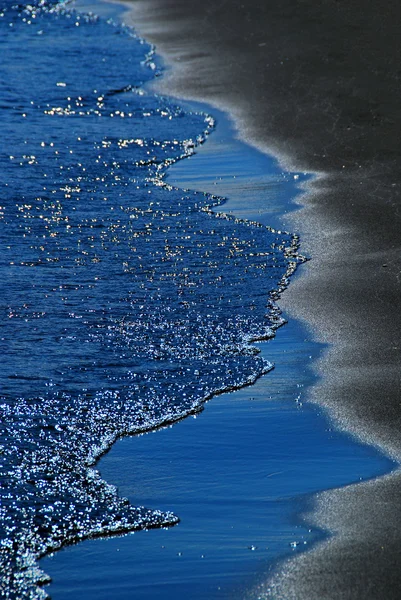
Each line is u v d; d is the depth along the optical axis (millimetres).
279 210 18219
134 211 18297
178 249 16328
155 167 21250
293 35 32625
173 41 34094
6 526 8867
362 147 21891
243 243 16594
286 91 26797
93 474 9844
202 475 9828
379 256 15750
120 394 11453
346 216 17703
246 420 10898
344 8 35375
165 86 28281
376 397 11266
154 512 9156
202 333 13148
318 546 8484
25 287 14453
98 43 34406
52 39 35250
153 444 10430
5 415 10844
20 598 7938
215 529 8859
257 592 7922
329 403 11188
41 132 23469
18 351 12367
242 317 13664
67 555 8523
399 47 30234
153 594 7965
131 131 23906
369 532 8664
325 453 10156
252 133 23484
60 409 11047
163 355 12477
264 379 11898
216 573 8188
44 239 16594
